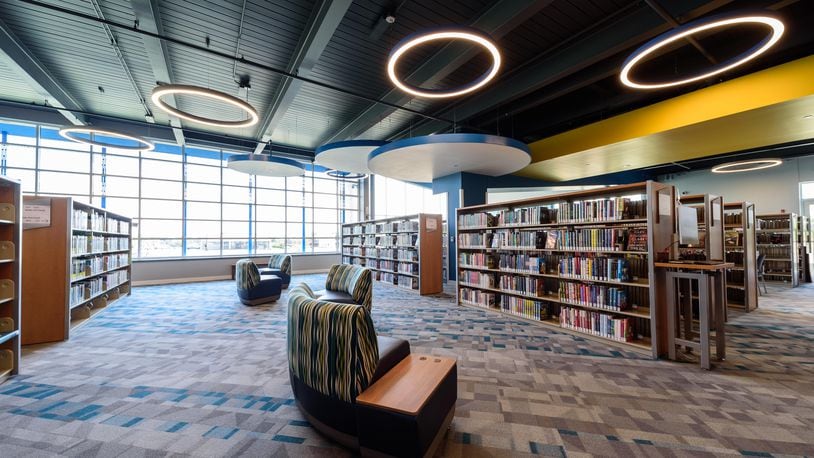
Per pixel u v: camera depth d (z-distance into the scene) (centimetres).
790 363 331
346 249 1155
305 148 1181
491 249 599
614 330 387
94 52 565
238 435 210
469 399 257
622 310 382
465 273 628
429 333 441
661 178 1261
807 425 221
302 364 212
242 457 188
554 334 433
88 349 381
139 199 1004
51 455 192
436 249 770
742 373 306
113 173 969
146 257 977
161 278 969
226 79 656
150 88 700
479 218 590
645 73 618
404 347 233
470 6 450
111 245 645
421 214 745
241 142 1048
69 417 232
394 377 200
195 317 543
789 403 251
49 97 664
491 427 218
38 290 403
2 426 221
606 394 265
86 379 297
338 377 189
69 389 276
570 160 794
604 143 672
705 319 315
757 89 481
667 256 353
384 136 978
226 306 635
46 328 405
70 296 438
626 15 454
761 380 292
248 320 522
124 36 520
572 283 440
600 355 354
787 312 558
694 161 1061
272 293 658
